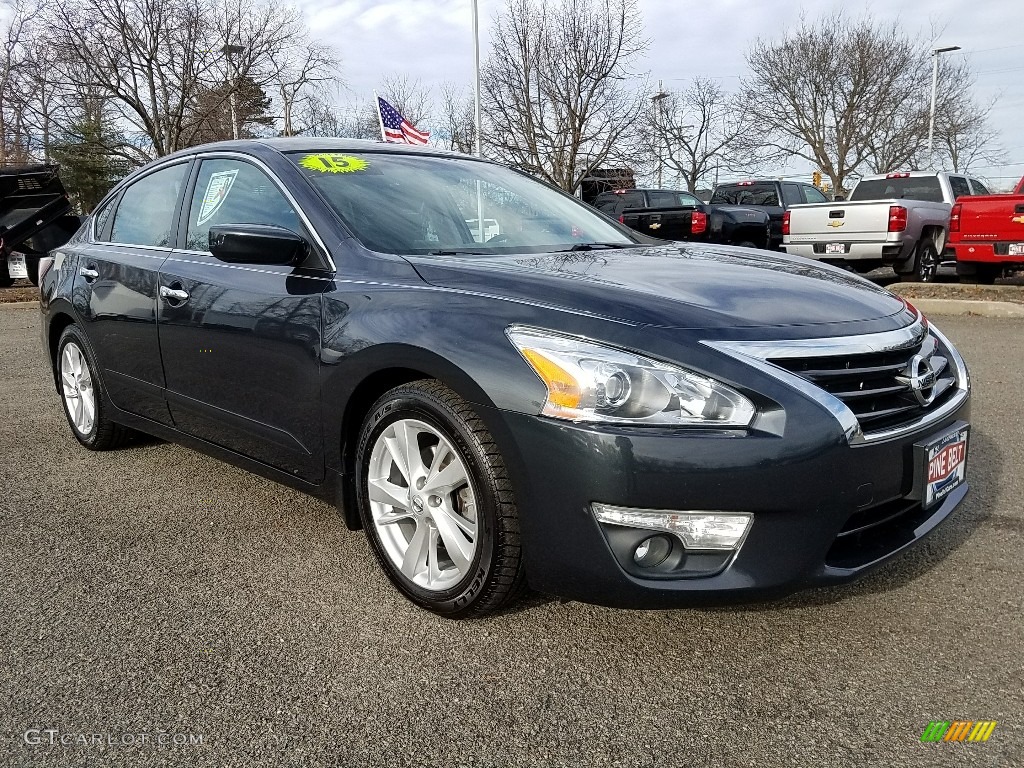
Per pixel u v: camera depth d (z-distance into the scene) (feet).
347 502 9.66
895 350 8.32
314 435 9.78
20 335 29.63
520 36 55.52
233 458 11.40
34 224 45.42
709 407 7.27
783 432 7.29
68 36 69.92
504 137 58.03
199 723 7.03
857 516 7.98
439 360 8.15
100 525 11.41
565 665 7.91
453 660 8.00
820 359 7.80
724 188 61.67
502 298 8.33
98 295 13.47
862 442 7.63
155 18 71.26
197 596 9.31
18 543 10.78
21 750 6.66
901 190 46.55
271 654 8.10
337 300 9.41
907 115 128.26
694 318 7.80
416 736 6.88
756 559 7.42
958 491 9.46
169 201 12.96
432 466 8.61
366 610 8.98
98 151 73.31
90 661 7.97
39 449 15.08
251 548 10.64
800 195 60.03
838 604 9.10
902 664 7.91
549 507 7.58
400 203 10.96
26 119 81.00
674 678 7.70
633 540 7.38
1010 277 43.60
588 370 7.41
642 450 7.20
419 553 8.87
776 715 7.14
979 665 7.88
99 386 13.94
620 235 12.73
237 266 10.96
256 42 76.69
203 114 75.77
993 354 23.66
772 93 130.52
